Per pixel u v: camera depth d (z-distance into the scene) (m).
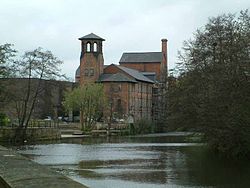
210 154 47.78
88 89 107.56
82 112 107.25
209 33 46.97
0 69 65.56
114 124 120.62
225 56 41.97
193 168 35.66
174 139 89.00
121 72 143.50
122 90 138.62
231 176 30.95
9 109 76.81
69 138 88.75
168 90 52.00
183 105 46.97
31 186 9.84
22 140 74.00
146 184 27.52
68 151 54.81
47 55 103.69
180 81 49.09
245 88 38.22
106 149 58.66
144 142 77.00
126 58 172.00
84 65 142.75
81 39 142.88
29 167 13.20
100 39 143.00
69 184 9.97
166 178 30.12
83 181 28.69
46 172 12.01
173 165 38.03
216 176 30.94
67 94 108.94
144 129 123.81
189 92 45.84
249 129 38.41
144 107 150.50
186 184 27.62
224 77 39.00
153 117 143.00
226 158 43.09
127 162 40.94
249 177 30.48
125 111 135.62
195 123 46.69
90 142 76.75
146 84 153.25
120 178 30.12
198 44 47.72
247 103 37.84
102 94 111.62
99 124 116.94
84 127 106.31
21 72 76.19
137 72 158.25
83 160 42.94
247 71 38.25
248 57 38.91
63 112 128.12
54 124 95.06
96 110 110.00
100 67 143.50
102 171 33.97
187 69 48.84
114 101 135.75
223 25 46.25
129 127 117.88
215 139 45.06
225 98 39.03
